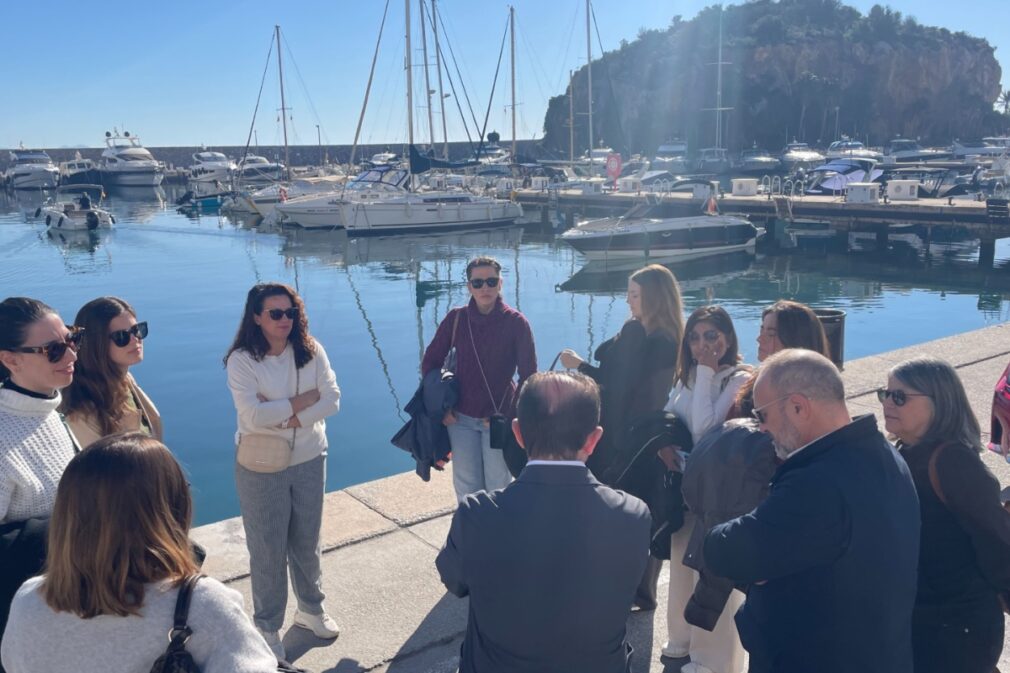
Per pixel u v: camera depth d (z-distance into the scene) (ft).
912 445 7.75
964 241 95.66
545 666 6.07
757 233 90.89
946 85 374.02
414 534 14.44
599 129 306.35
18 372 7.09
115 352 9.46
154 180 220.43
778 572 6.21
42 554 6.36
